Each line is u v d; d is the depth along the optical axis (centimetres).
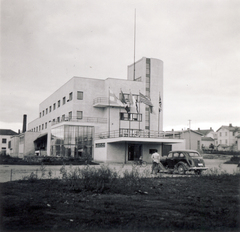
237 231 602
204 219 681
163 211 755
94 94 4994
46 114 6600
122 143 4172
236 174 1802
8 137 9738
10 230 574
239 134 8762
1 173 1877
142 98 4100
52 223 623
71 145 4456
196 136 8181
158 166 2059
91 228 594
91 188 1068
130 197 944
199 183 1381
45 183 1251
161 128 5475
